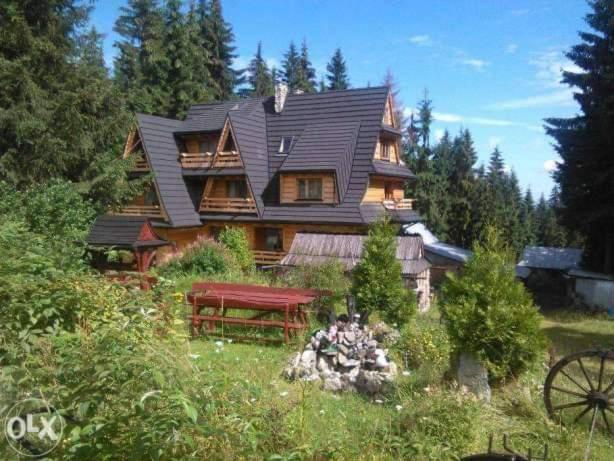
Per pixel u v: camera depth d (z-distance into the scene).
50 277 4.79
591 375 9.99
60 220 12.87
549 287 27.84
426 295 19.30
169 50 37.28
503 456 4.08
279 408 4.40
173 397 2.27
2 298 4.07
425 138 47.03
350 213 22.16
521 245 45.34
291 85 56.81
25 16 16.39
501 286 7.46
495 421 6.53
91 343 3.14
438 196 43.59
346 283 14.09
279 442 3.64
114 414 2.52
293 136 25.77
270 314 11.45
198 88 38.12
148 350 2.89
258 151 25.45
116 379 2.61
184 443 2.45
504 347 7.33
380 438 4.85
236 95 47.91
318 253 17.38
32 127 15.28
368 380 7.63
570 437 6.03
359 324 9.94
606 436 6.63
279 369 8.23
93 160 18.41
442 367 8.36
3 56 15.62
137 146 25.16
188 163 25.73
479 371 7.38
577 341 15.72
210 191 25.77
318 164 22.58
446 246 30.84
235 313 11.96
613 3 22.75
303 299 10.68
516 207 51.78
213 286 11.84
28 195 13.39
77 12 18.11
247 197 25.22
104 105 18.61
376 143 23.61
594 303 22.89
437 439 4.93
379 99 24.86
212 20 45.38
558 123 24.67
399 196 28.95
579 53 23.97
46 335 3.56
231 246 21.64
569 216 24.75
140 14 44.03
